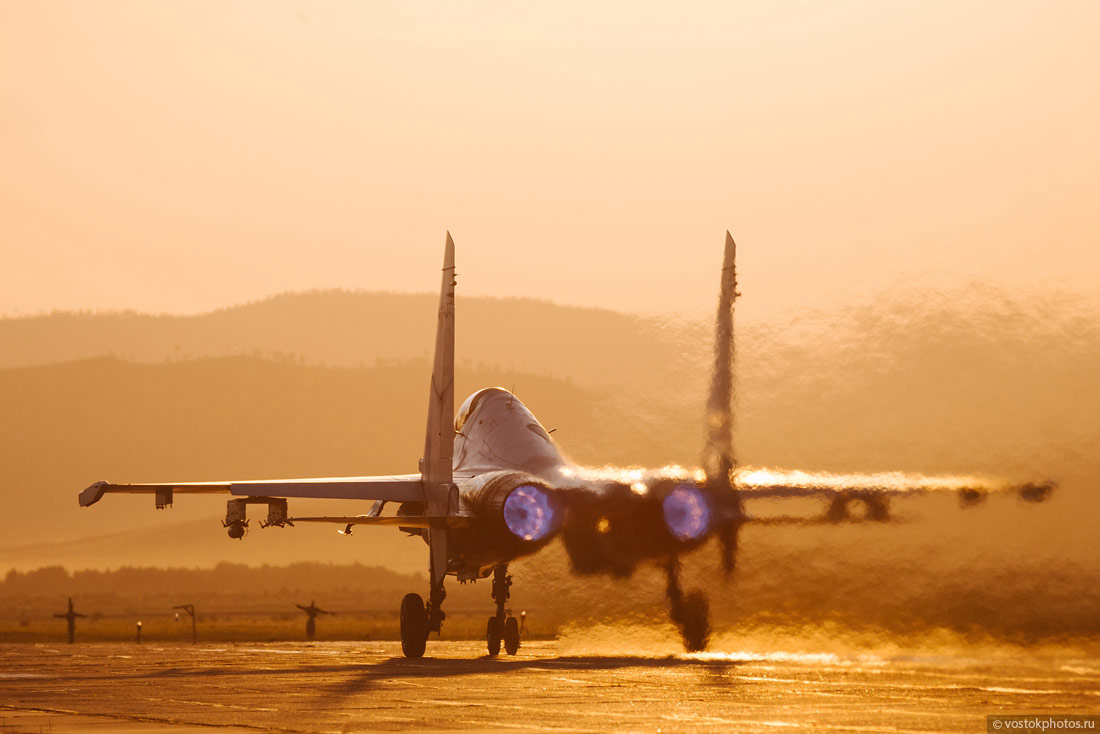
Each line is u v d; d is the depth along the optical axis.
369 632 173.50
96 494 84.38
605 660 79.50
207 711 53.22
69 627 166.38
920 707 49.00
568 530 87.38
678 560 86.38
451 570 93.88
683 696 54.72
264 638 166.12
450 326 87.88
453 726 46.50
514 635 95.06
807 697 53.06
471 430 94.56
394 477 91.50
